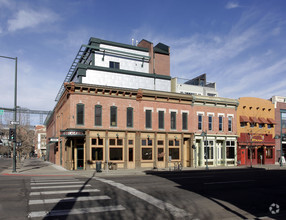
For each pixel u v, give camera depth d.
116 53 33.28
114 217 8.88
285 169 32.66
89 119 27.44
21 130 48.81
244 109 37.91
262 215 9.74
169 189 14.37
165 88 35.09
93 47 31.38
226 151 35.66
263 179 20.31
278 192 14.45
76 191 12.98
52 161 46.22
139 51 35.25
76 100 27.08
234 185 16.62
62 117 33.19
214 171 28.06
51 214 9.00
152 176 21.38
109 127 28.34
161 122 31.52
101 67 31.06
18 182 16.19
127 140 29.09
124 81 32.38
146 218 8.91
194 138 33.19
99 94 28.12
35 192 12.61
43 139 101.69
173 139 31.97
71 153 27.72
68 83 26.58
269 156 40.22
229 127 36.31
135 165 29.30
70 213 9.16
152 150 30.59
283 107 41.97
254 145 37.91
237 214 9.82
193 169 28.97
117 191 13.21
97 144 27.58
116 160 28.52
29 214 8.97
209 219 9.13
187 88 37.38
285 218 9.10
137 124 29.89
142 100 30.42
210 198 12.39
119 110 29.08
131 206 10.35
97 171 24.80
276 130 40.97
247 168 32.03
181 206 10.69
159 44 39.16
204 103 34.28
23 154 54.06
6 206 9.93
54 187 14.13
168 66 37.28
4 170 26.95
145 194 12.69
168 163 31.31
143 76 33.72
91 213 9.24
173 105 32.31
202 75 41.56
